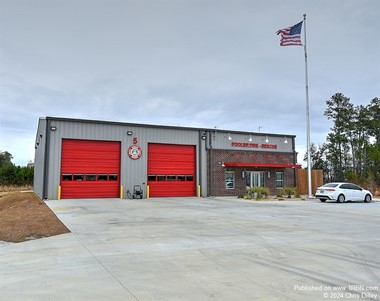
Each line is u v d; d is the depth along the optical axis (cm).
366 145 4162
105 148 2639
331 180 5781
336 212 1695
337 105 5731
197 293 494
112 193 2634
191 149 2970
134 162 2709
